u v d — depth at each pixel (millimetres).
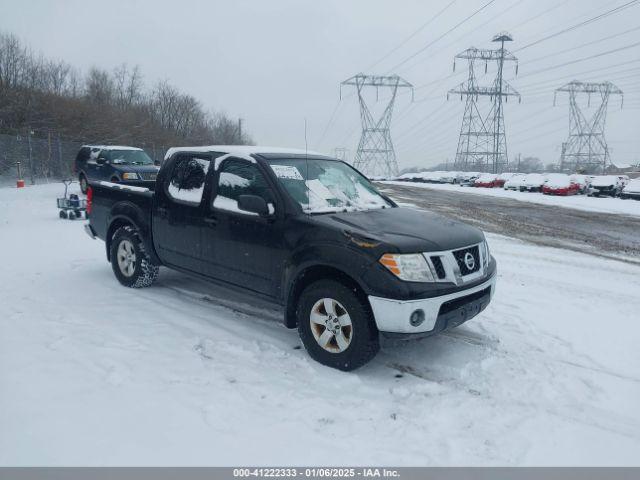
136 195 5914
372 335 3824
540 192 35625
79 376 3689
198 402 3408
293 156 5074
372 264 3691
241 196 4270
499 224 15383
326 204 4566
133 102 63188
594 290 7020
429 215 4906
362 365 3912
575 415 3498
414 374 4035
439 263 3840
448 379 3967
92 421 3102
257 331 4805
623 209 22781
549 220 17172
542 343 4770
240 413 3309
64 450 2797
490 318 5453
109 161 16500
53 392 3434
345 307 3857
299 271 4121
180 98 68438
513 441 3148
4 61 42219
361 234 3863
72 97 43375
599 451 3074
